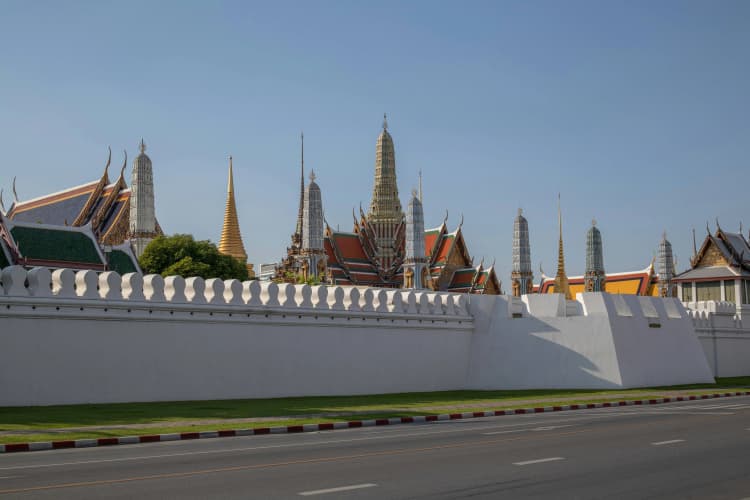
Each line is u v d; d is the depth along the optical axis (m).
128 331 30.23
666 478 13.63
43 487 12.73
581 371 42.66
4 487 12.73
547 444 18.30
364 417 25.70
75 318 28.84
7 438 19.25
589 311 43.50
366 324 38.53
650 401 35.22
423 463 15.30
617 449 17.30
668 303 49.03
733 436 19.78
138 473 14.21
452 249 115.69
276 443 19.28
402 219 123.56
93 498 11.76
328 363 36.75
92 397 29.06
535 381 43.09
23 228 61.31
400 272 120.50
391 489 12.56
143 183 87.19
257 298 34.53
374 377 38.69
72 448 18.73
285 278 98.00
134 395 30.14
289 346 35.28
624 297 45.09
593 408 32.38
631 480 13.43
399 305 40.53
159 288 31.30
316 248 91.81
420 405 31.28
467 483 13.11
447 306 43.25
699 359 50.12
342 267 116.69
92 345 29.27
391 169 124.94
